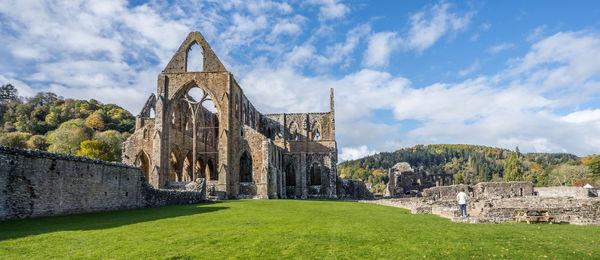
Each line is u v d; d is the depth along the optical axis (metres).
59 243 13.10
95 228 16.62
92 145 72.62
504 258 12.19
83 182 22.89
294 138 80.94
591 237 15.98
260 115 81.50
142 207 28.33
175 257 11.56
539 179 117.00
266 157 55.25
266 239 14.48
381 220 21.41
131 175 27.45
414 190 86.25
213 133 75.31
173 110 56.88
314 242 14.09
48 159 20.44
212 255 11.91
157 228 16.86
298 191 68.56
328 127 80.56
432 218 22.86
